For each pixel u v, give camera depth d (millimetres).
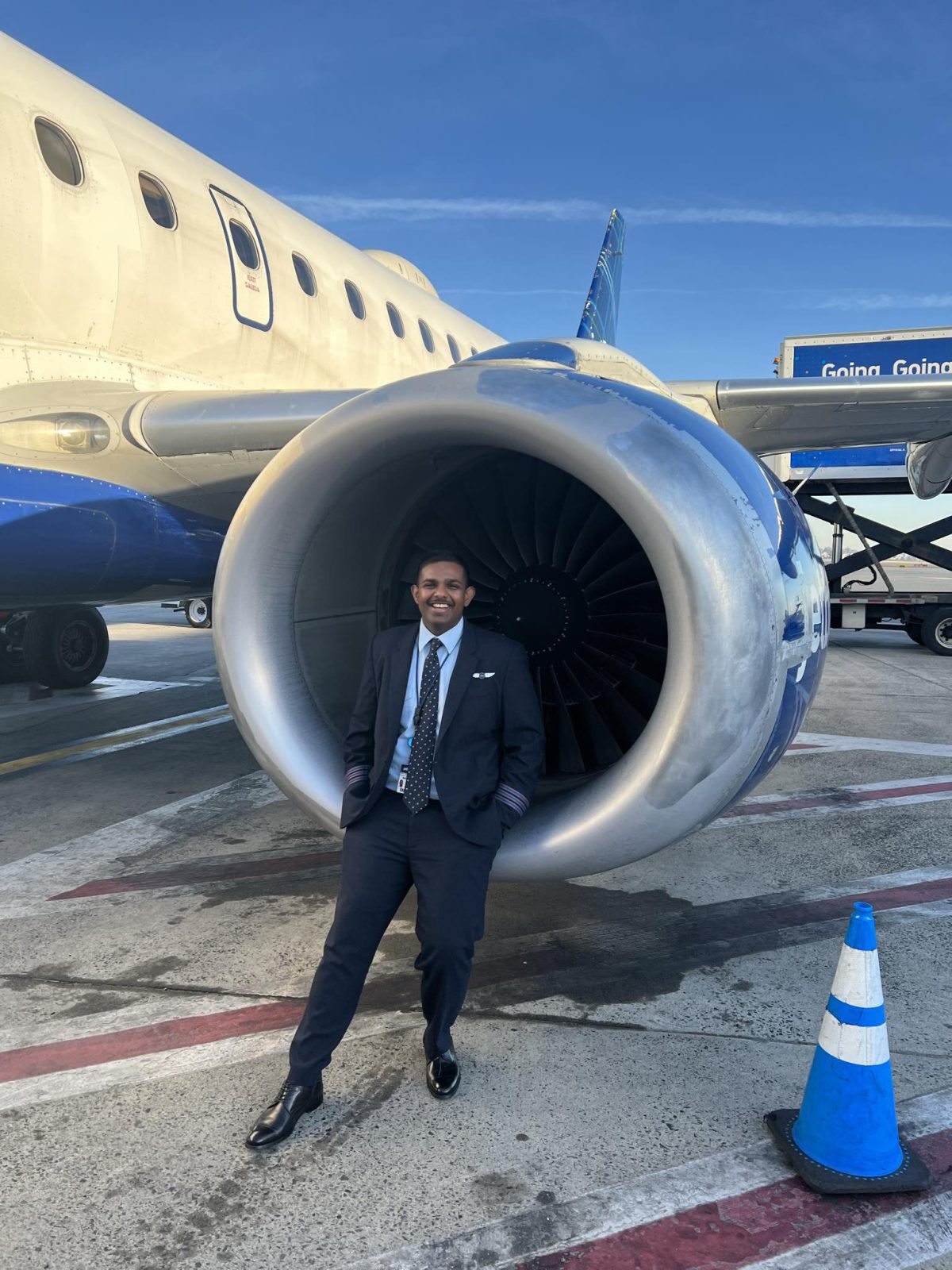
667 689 2074
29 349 4652
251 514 2391
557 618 2760
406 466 2568
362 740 2127
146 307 5258
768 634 2070
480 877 2041
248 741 2455
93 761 5699
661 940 2971
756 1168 1843
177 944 2957
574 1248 1627
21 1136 1956
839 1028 1829
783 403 5715
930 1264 1591
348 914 2035
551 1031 2395
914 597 11789
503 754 2164
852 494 13688
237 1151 1905
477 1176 1822
